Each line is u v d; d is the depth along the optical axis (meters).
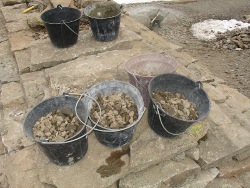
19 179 2.23
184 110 2.35
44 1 5.00
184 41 5.29
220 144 2.55
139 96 2.34
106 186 2.10
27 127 2.14
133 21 5.08
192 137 2.43
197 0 6.90
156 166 2.31
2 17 4.77
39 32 4.11
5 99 3.10
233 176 2.58
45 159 2.30
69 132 2.18
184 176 2.32
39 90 3.08
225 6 6.64
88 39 3.77
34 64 3.32
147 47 3.71
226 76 4.32
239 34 5.41
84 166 2.21
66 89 2.88
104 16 3.61
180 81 2.51
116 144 2.29
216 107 2.98
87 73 3.11
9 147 2.57
